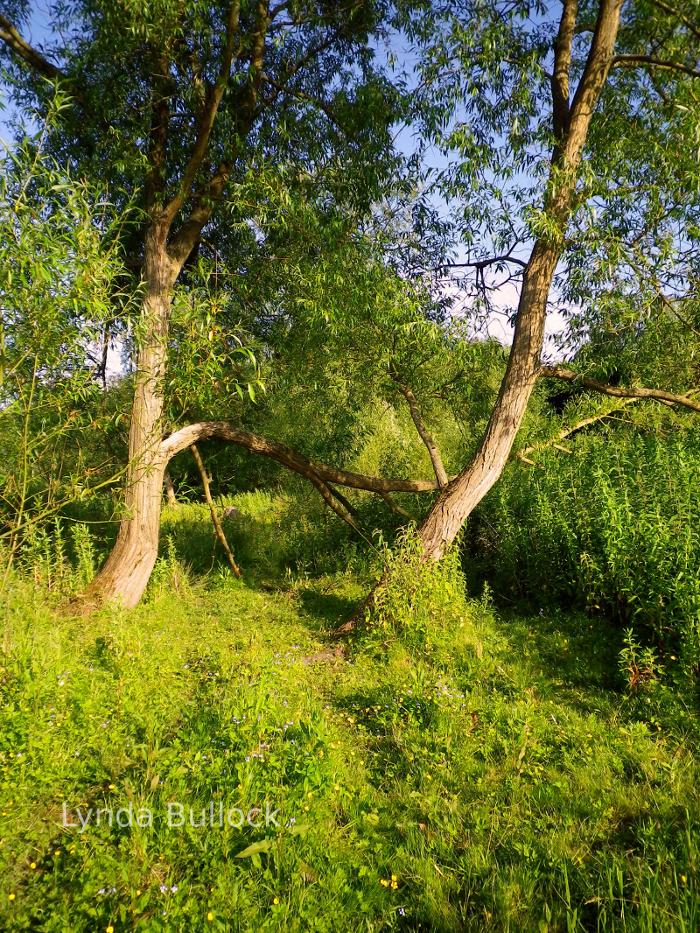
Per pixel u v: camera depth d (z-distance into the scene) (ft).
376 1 24.34
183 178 22.43
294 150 25.04
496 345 25.61
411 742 12.68
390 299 22.27
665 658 15.88
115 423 15.84
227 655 17.13
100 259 12.92
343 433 32.04
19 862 8.99
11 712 11.76
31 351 12.78
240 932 7.76
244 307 25.82
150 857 8.89
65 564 22.90
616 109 24.38
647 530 17.71
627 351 23.75
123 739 12.01
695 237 20.98
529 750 12.30
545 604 21.56
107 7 20.25
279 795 10.11
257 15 22.93
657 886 8.38
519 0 22.77
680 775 11.19
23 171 12.09
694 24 21.59
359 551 29.04
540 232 20.45
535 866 9.25
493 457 21.44
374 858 9.44
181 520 37.06
